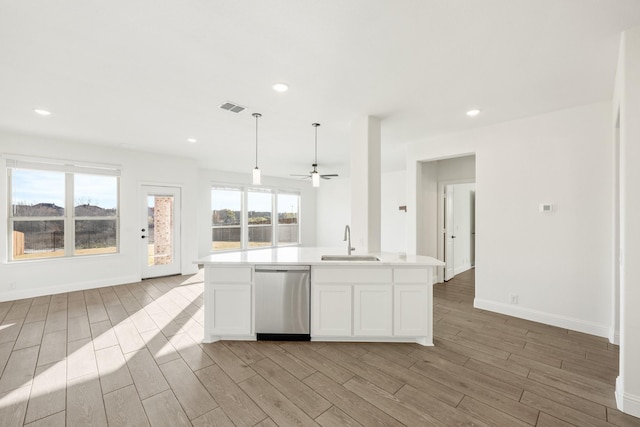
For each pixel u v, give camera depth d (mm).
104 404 1999
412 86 2732
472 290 5117
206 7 1680
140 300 4379
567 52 2172
